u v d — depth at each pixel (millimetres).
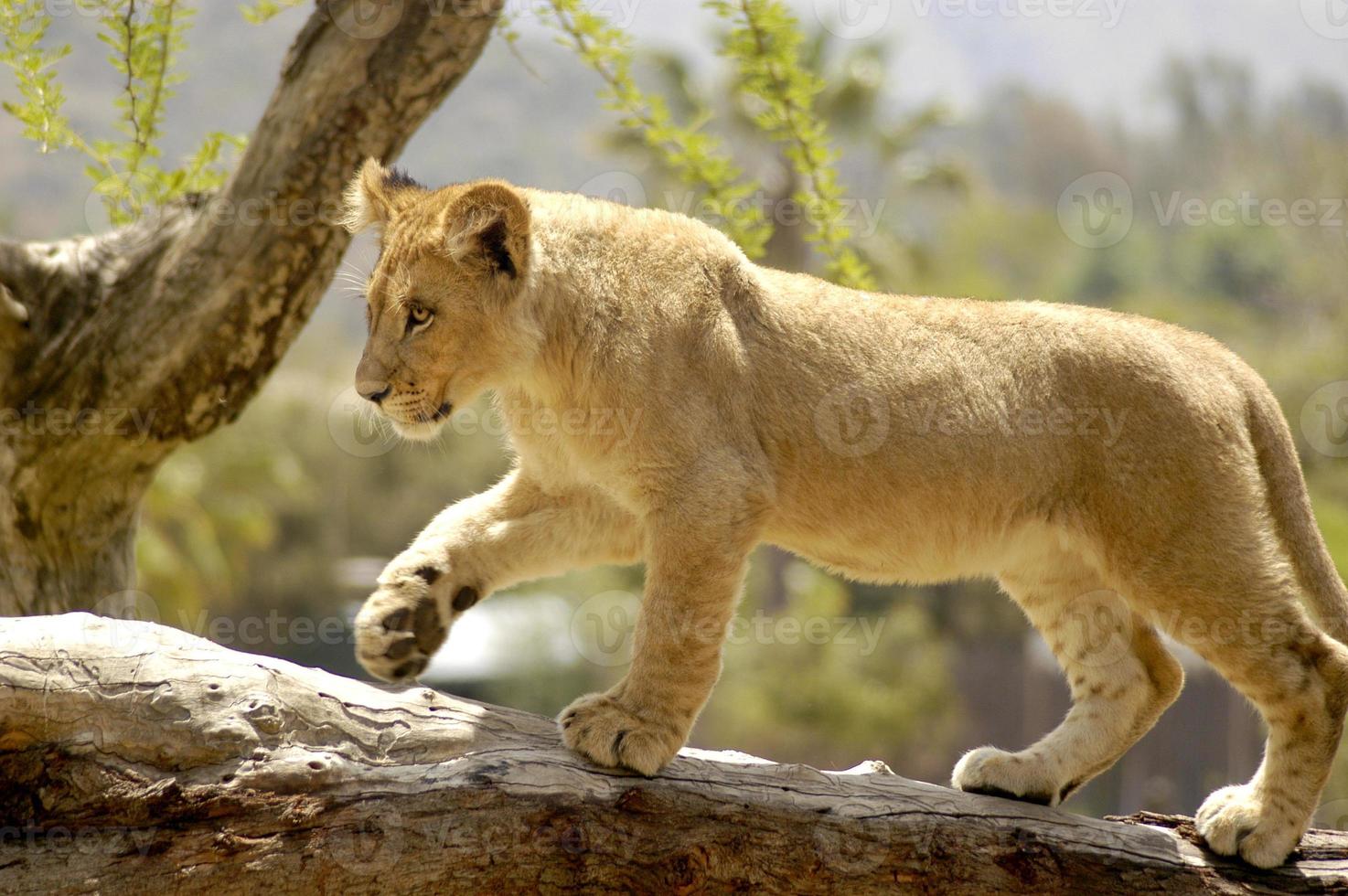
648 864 7508
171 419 11414
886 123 39531
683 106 32219
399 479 45875
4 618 7160
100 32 11203
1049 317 9156
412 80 11078
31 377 11062
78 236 11797
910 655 39750
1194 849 8547
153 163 11742
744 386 8609
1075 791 9523
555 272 8531
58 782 6828
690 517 8164
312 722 7379
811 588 38750
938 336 9039
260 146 11078
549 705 41375
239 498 39094
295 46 11133
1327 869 8508
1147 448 8703
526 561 9180
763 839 7711
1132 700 9531
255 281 11062
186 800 6922
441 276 8578
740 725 37656
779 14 11797
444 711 7812
